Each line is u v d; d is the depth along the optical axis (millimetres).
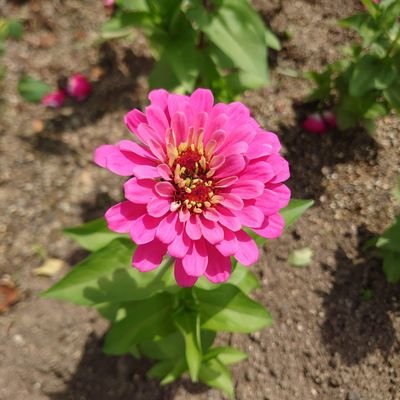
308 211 383
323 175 394
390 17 331
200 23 310
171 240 202
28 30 433
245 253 209
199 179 215
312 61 436
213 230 205
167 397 329
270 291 360
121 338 272
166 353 312
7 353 332
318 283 362
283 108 417
